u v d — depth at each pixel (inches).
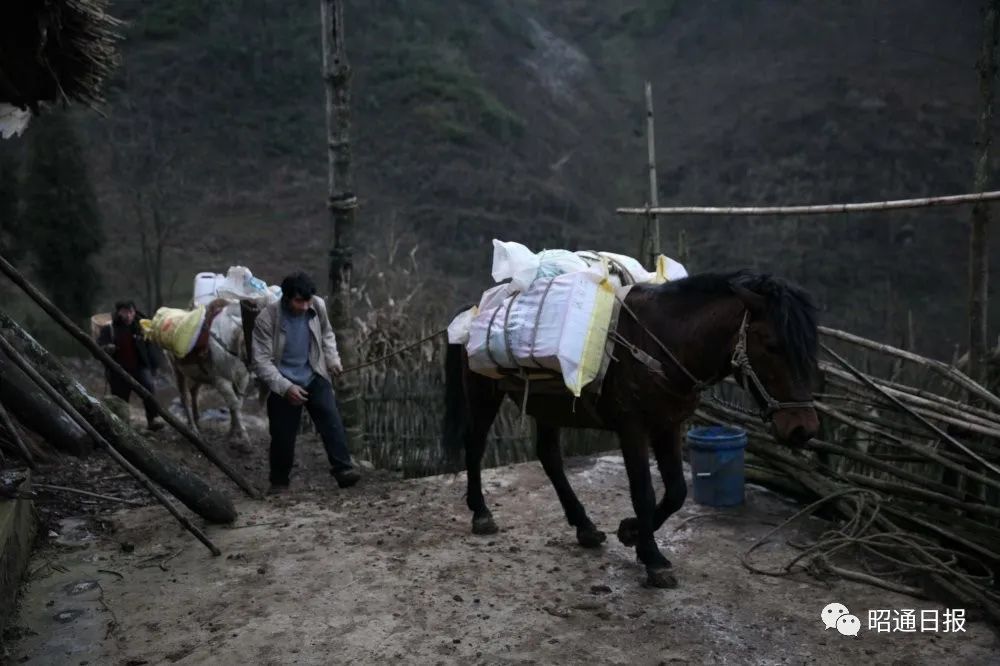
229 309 318.0
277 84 1099.3
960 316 821.9
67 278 594.6
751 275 168.9
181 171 973.2
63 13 200.2
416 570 196.9
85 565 203.8
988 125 217.3
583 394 185.6
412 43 1202.0
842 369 231.1
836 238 957.2
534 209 999.6
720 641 162.1
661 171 1106.7
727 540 210.5
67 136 589.3
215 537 220.7
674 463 187.0
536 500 243.6
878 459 222.4
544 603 178.5
